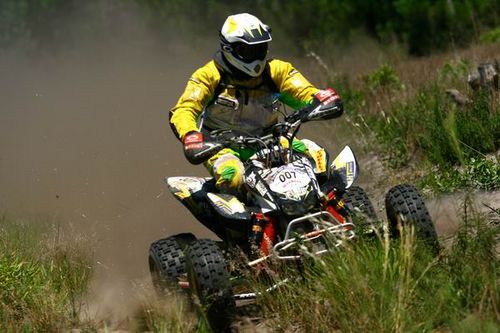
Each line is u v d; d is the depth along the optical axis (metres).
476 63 34.84
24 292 16.92
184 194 17.28
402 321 12.91
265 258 15.24
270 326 14.83
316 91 17.62
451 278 13.94
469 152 23.20
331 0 63.84
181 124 16.81
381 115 30.16
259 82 17.58
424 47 59.25
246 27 16.89
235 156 16.94
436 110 25.91
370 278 13.79
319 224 15.38
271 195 15.66
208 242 15.24
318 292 14.27
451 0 57.25
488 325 12.20
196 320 15.84
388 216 16.12
